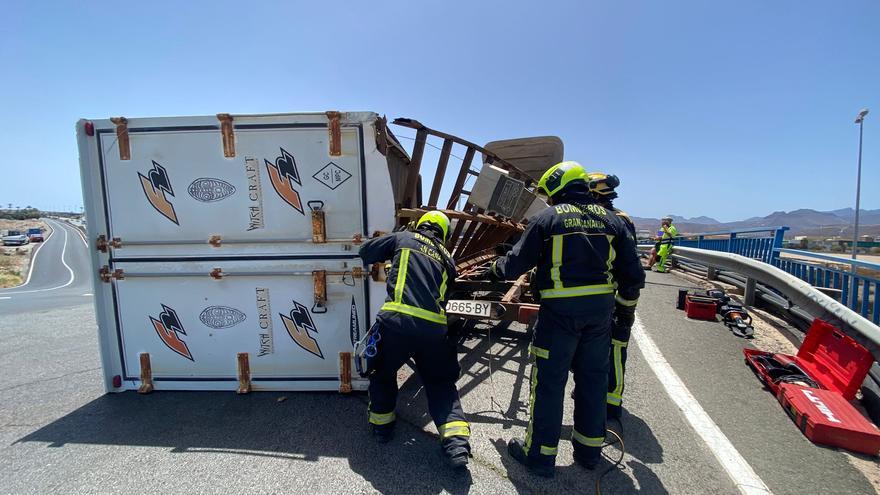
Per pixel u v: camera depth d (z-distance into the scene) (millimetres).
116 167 3338
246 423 3023
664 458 2582
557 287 2336
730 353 4301
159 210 3359
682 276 9797
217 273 3379
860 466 2486
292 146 3256
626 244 2473
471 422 3031
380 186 3256
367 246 2947
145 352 3531
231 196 3324
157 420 3076
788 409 3078
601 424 2449
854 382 3090
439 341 2637
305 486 2332
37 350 4805
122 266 3432
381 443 2758
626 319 2879
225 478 2404
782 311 5504
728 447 2684
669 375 3762
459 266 4500
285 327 3445
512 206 3965
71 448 2713
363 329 3389
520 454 2533
